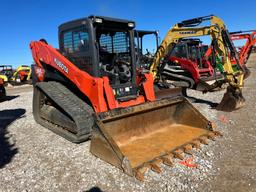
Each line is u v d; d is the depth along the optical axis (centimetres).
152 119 574
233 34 1608
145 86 598
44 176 423
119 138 512
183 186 381
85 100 578
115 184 390
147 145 507
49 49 653
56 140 577
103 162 455
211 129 567
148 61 1132
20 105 1085
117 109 490
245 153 482
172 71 1312
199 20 853
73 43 598
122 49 615
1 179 420
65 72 597
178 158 461
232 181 391
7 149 544
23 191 383
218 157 469
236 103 784
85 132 515
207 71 1336
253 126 638
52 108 659
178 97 611
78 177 414
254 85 1343
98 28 564
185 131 577
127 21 594
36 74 731
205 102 952
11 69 2655
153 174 413
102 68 572
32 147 545
